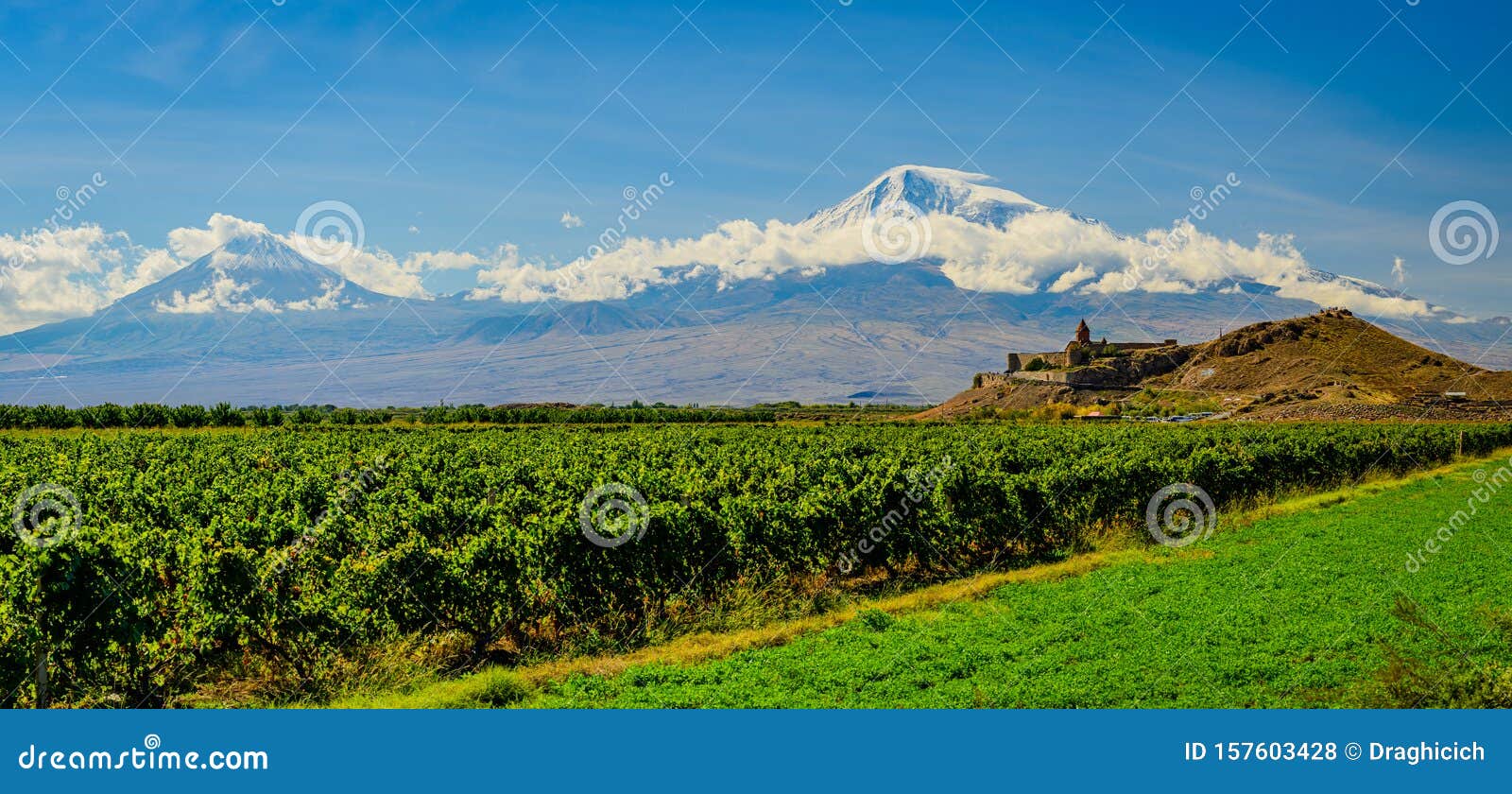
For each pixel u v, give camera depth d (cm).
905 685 1195
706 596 1627
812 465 2544
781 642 1416
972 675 1238
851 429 7012
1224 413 13775
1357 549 2122
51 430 6266
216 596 1168
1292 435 4812
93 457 3198
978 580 1892
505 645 1448
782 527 1752
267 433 5981
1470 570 1848
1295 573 1845
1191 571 1895
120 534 1268
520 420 9038
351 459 3194
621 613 1513
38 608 1066
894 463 2208
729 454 3250
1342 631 1385
